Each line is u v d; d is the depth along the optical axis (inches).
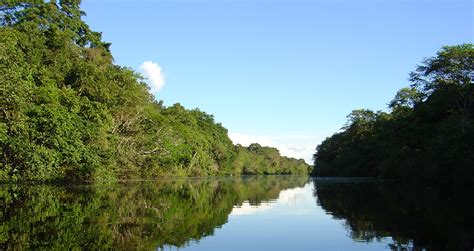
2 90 900.6
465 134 1312.7
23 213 623.8
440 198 1010.1
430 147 1619.1
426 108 1838.1
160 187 1469.0
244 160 5374.0
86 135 1360.7
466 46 1696.6
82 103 1396.4
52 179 1370.6
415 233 518.3
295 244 458.9
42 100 1196.5
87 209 706.8
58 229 498.6
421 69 1815.9
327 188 1653.5
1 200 793.6
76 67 1565.0
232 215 713.6
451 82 1720.0
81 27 2052.2
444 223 593.9
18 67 1017.5
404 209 778.2
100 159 1465.3
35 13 1768.0
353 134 3513.8
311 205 907.4
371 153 3085.6
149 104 2256.4
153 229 532.1
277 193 1355.8
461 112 1617.9
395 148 2194.9
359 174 3334.2
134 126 1974.7
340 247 442.9
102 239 453.1
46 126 1156.5
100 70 1656.0
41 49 1496.1
